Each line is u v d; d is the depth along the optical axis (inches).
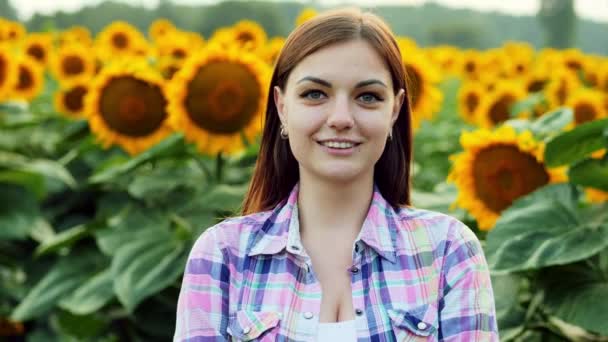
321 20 107.0
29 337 285.6
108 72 252.7
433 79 287.0
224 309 108.8
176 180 239.6
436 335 104.9
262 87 229.6
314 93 106.2
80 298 224.1
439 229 110.2
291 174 118.9
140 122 253.3
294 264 108.3
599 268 165.3
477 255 109.3
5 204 274.7
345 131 104.7
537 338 169.3
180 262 214.5
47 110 384.5
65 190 303.0
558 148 178.7
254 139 236.8
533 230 165.8
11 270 291.1
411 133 117.8
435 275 107.5
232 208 216.4
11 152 319.9
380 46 105.9
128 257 218.7
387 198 117.7
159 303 231.3
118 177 260.4
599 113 295.1
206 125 229.6
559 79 359.6
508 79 444.1
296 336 104.7
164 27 504.4
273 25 944.3
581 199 186.9
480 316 106.6
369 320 104.9
